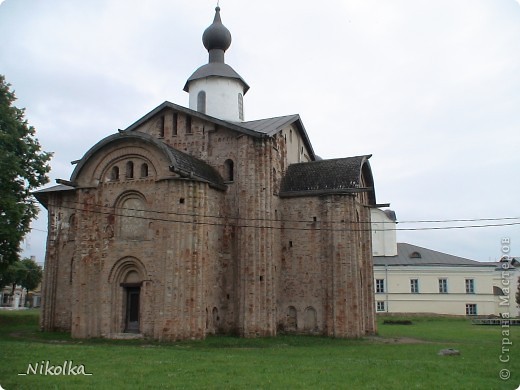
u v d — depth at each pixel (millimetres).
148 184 30609
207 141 34562
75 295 30922
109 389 15289
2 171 33188
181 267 28734
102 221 31453
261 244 32000
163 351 23562
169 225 29141
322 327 33562
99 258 31094
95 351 22922
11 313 49156
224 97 40500
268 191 32812
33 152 36688
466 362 21203
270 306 31734
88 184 32031
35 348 23719
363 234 38469
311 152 42625
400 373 18266
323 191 34594
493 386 16234
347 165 35875
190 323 28344
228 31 42312
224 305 32125
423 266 59812
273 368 19000
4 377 17031
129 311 30656
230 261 32562
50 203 37969
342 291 33188
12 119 35000
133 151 31344
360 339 32438
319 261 34344
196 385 15844
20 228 35438
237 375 17531
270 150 33438
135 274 30516
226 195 33281
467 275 59625
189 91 41969
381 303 59562
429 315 58438
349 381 16719
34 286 85812
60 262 36969
